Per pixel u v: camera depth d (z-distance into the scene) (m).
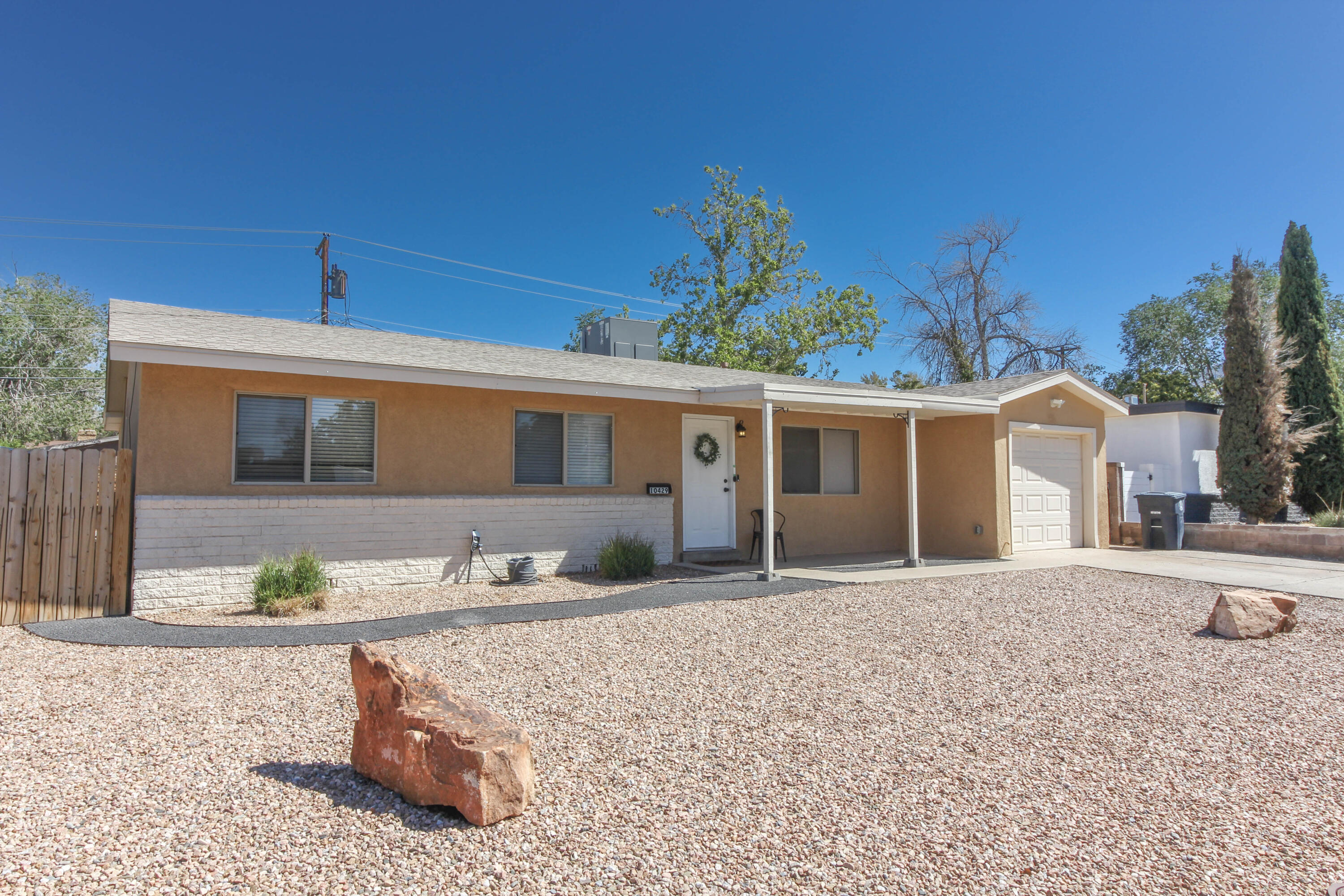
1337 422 17.62
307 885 2.52
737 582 9.51
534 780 3.32
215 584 8.05
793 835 2.99
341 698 4.70
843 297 29.58
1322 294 18.09
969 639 6.52
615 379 10.43
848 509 13.48
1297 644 6.51
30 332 24.78
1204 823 3.19
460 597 8.59
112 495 7.58
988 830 3.07
